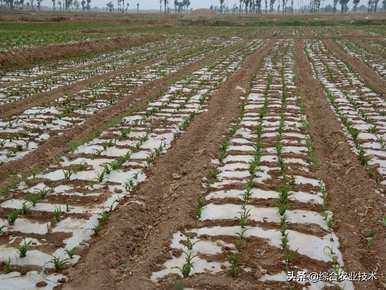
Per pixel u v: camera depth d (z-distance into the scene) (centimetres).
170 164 891
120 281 521
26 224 637
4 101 1386
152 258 558
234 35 4528
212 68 2142
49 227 626
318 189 765
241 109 1320
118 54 2719
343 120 1198
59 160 896
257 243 593
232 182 789
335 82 1814
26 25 4575
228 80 1791
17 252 564
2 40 2809
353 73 2030
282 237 607
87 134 1082
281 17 8881
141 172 838
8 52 2086
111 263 551
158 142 1016
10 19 5341
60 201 712
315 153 949
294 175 820
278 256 563
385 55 2745
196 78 1844
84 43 2728
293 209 688
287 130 1109
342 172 860
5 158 905
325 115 1255
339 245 596
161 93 1535
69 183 783
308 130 1104
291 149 967
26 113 1250
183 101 1423
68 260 553
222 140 1028
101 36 3544
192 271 532
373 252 584
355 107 1364
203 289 496
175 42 3672
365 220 662
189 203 709
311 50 3067
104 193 742
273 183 785
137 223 658
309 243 592
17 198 720
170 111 1298
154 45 3378
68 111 1262
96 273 524
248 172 832
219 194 741
